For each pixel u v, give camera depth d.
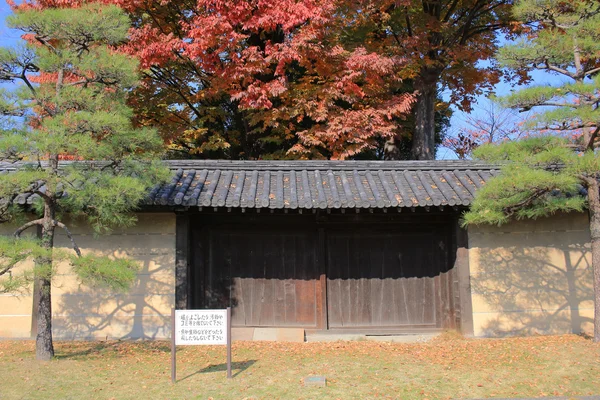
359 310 11.00
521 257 10.77
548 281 10.77
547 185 8.10
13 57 7.79
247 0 14.46
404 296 11.10
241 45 16.50
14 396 6.43
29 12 7.73
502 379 7.17
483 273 10.66
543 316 10.67
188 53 14.20
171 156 19.02
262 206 9.70
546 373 7.45
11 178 7.08
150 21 15.84
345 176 10.91
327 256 11.13
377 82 15.59
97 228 8.51
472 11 17.22
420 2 17.38
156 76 16.78
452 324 10.91
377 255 11.20
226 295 10.91
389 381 7.08
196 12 15.68
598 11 8.52
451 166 11.19
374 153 20.67
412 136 19.28
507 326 10.58
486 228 10.78
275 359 8.41
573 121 8.32
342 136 15.09
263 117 15.44
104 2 13.60
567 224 10.93
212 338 7.11
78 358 8.39
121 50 13.88
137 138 8.20
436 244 11.27
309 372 7.52
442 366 7.89
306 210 10.05
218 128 18.48
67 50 7.96
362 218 10.94
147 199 9.52
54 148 7.19
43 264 7.48
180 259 10.33
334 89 14.80
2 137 7.50
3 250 6.93
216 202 9.71
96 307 10.25
